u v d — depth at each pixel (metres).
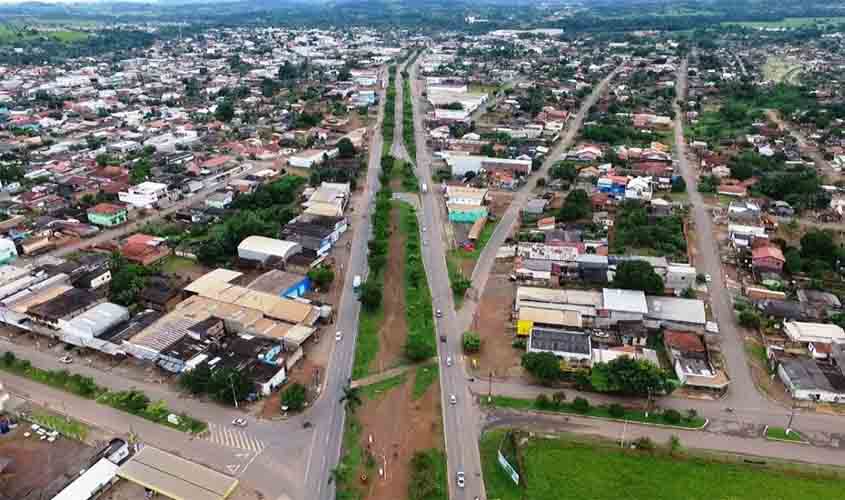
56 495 72.69
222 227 151.25
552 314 110.38
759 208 166.25
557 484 75.75
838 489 75.44
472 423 87.19
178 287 123.75
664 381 91.44
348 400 87.50
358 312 118.31
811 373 94.75
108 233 157.75
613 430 85.50
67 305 112.19
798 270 128.50
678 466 78.88
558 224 158.50
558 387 95.25
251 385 91.31
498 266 137.50
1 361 101.62
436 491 73.94
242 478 77.00
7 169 192.12
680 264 130.62
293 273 131.12
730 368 99.69
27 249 143.25
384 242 140.75
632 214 158.00
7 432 85.38
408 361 102.38
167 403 91.75
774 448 82.25
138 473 75.31
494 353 104.56
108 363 102.31
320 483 76.38
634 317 110.06
